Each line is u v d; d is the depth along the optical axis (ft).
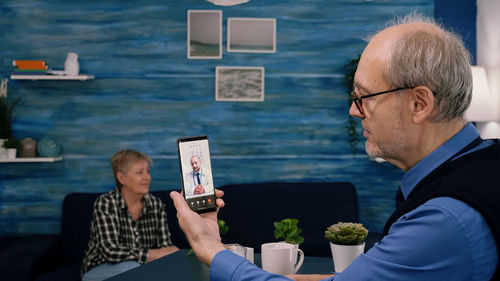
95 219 8.87
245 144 12.05
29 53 11.95
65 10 11.93
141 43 11.95
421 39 2.71
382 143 2.87
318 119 12.02
